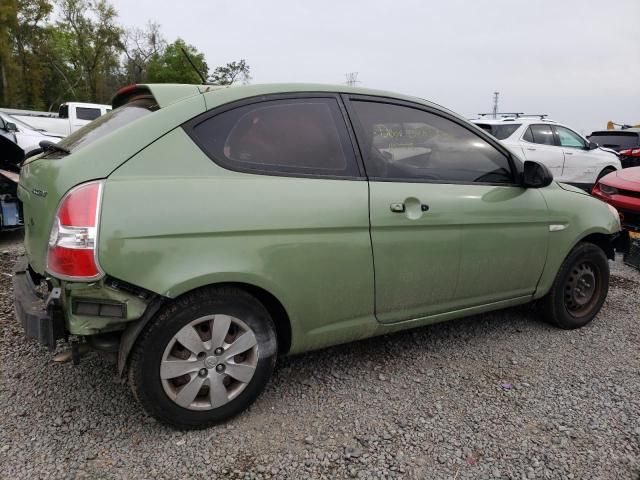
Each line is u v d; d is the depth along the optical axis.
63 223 2.04
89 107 15.48
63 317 2.12
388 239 2.69
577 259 3.64
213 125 2.36
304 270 2.46
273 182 2.39
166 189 2.15
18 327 3.45
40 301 2.26
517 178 3.26
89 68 41.81
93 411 2.52
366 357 3.22
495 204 3.09
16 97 34.81
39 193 2.29
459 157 3.07
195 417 2.36
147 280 2.09
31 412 2.49
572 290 3.71
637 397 2.81
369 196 2.62
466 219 2.95
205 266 2.19
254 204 2.30
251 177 2.35
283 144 2.50
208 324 2.32
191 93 2.45
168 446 2.28
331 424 2.49
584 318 3.79
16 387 2.71
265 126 2.48
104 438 2.32
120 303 2.08
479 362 3.19
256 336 2.44
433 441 2.38
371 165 2.70
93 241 2.01
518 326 3.80
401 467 2.20
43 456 2.18
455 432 2.45
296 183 2.45
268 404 2.66
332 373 3.00
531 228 3.29
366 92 2.85
